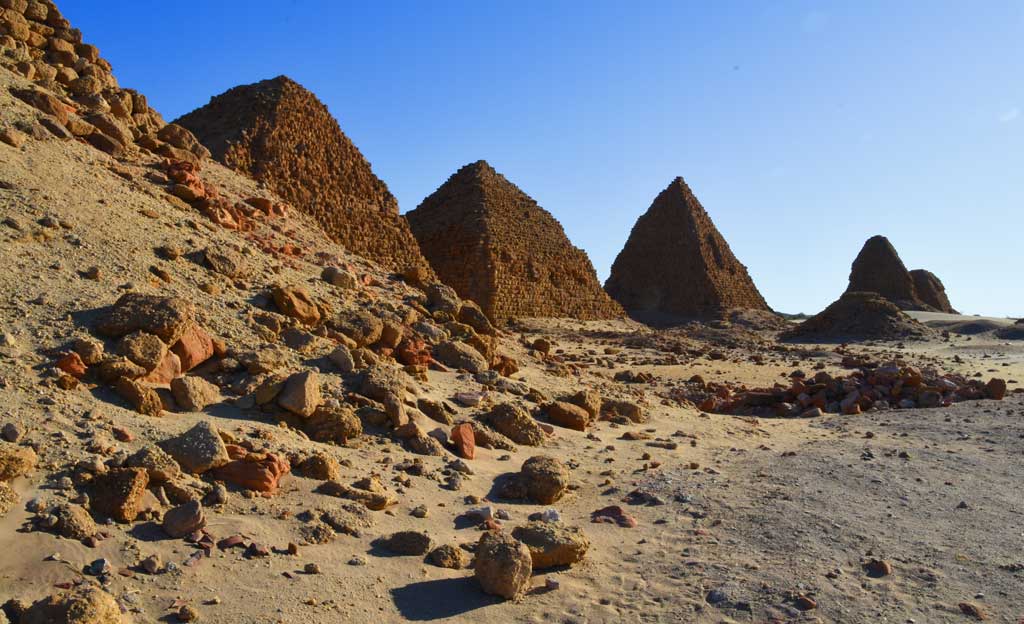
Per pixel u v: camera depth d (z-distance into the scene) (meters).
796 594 7.22
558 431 13.65
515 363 17.61
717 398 24.42
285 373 11.38
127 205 15.07
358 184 56.59
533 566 7.72
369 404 11.21
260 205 21.58
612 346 52.47
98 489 7.19
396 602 6.81
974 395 21.44
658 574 7.82
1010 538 8.77
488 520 8.81
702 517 9.56
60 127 16.89
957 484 11.26
